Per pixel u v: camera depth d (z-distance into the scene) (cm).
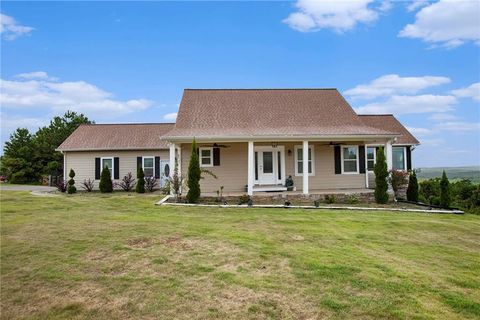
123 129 2484
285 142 1673
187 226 880
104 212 1137
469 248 726
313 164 1700
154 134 2398
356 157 1736
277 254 628
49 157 3528
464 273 555
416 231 886
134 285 479
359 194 1512
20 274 521
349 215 1126
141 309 409
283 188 1609
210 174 1518
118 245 676
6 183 3397
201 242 706
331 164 1716
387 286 481
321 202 1452
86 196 1759
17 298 441
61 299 437
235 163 1639
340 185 1717
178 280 496
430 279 517
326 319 385
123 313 400
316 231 850
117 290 462
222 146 1633
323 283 488
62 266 556
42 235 759
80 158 2244
